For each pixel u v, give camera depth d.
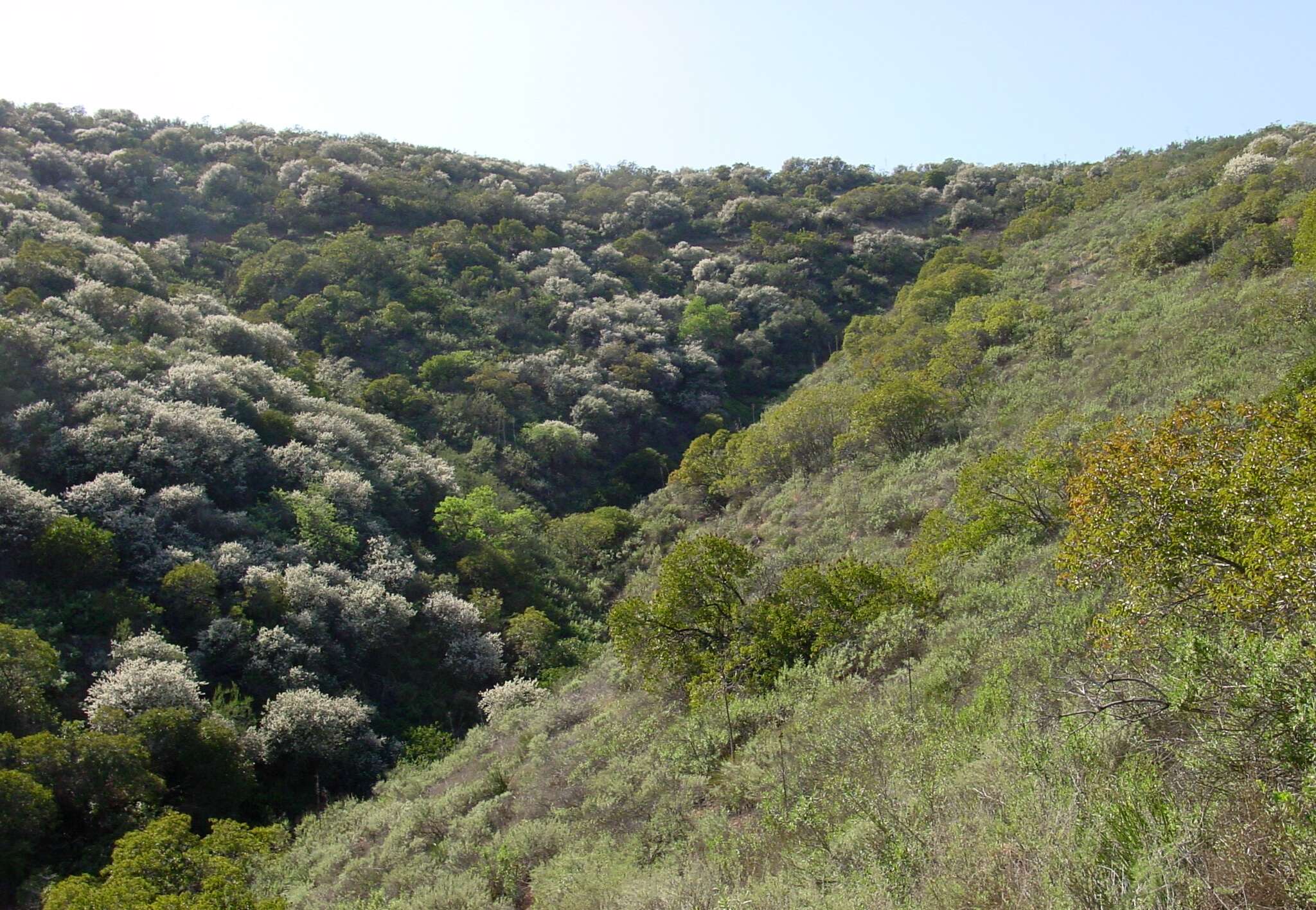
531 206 70.19
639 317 52.88
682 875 5.78
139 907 10.04
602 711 13.80
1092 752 4.39
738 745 8.73
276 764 18.91
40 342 26.47
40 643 16.98
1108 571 6.71
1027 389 23.09
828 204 79.00
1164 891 3.23
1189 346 19.38
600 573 31.45
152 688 17.69
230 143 67.12
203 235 53.09
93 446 23.77
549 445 38.91
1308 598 4.41
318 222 57.34
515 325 49.44
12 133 53.44
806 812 5.77
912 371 29.59
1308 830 3.14
